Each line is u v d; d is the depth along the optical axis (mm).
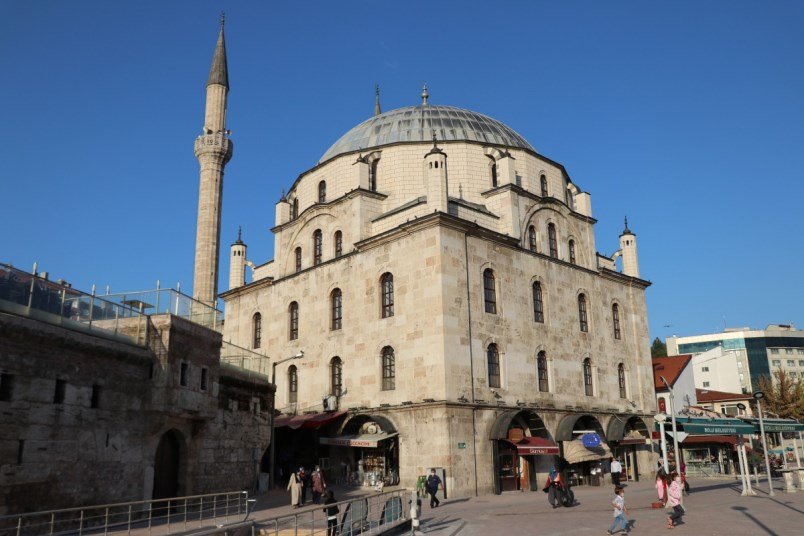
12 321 19781
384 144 50375
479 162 50156
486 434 38938
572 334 47906
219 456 31906
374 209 47031
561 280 48375
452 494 35875
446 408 36906
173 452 28578
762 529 22516
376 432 41219
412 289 40469
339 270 46125
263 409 37875
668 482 24875
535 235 48031
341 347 44562
